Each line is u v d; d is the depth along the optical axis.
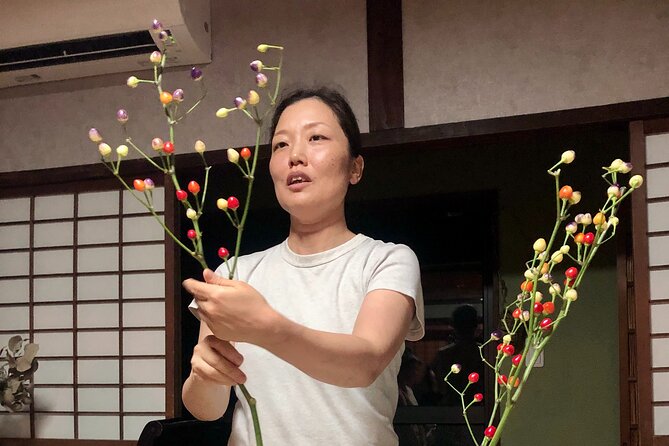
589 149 3.97
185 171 3.33
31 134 3.52
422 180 4.21
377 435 1.04
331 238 1.13
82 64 3.25
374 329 0.91
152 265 3.32
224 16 3.23
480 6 2.92
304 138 1.09
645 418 2.62
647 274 2.66
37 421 3.42
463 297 4.12
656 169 2.68
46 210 3.52
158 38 0.83
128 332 3.33
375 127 2.97
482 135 2.86
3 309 3.54
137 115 3.36
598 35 2.77
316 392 1.03
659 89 2.69
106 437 3.32
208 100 3.24
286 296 1.11
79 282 3.43
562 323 3.90
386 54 2.99
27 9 3.07
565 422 3.85
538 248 0.81
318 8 3.12
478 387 4.02
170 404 3.23
